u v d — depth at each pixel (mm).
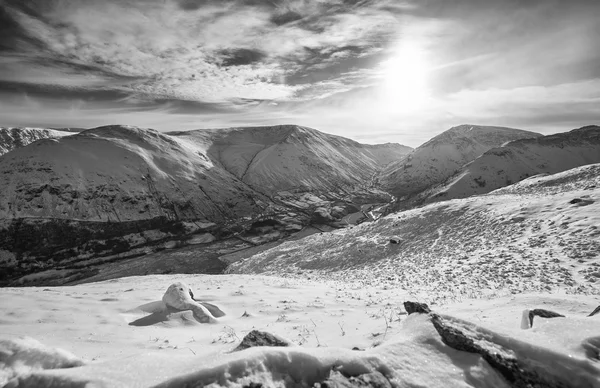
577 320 4918
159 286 19984
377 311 11461
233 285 19469
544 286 14844
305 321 10875
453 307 11258
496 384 3789
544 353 4133
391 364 3842
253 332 4531
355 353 3920
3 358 4070
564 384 3840
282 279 23672
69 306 13180
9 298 14203
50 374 3562
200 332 10508
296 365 3682
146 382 3314
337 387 3434
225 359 3551
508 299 11312
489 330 4527
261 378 3447
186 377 3320
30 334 9703
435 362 3975
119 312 12688
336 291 16922
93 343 9078
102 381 3383
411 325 4773
